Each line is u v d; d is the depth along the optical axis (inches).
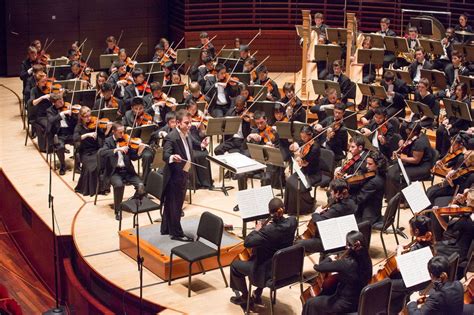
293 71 997.8
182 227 510.6
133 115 634.2
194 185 588.4
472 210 435.5
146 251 473.1
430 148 559.2
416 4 985.5
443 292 356.2
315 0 1006.4
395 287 392.8
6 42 960.3
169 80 778.8
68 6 982.4
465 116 601.6
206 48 844.6
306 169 548.1
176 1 1015.0
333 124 591.2
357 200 491.2
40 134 683.4
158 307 434.9
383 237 515.2
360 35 844.0
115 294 458.0
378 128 584.7
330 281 391.5
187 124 486.3
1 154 684.7
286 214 550.3
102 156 565.9
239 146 623.8
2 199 660.1
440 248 438.6
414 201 457.4
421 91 653.9
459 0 983.0
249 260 421.1
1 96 876.6
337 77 707.4
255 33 990.4
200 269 470.3
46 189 606.9
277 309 431.5
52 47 986.7
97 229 533.0
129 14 1016.2
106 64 819.4
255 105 646.5
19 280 577.0
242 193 450.6
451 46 775.1
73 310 506.3
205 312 426.6
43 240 551.8
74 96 673.6
